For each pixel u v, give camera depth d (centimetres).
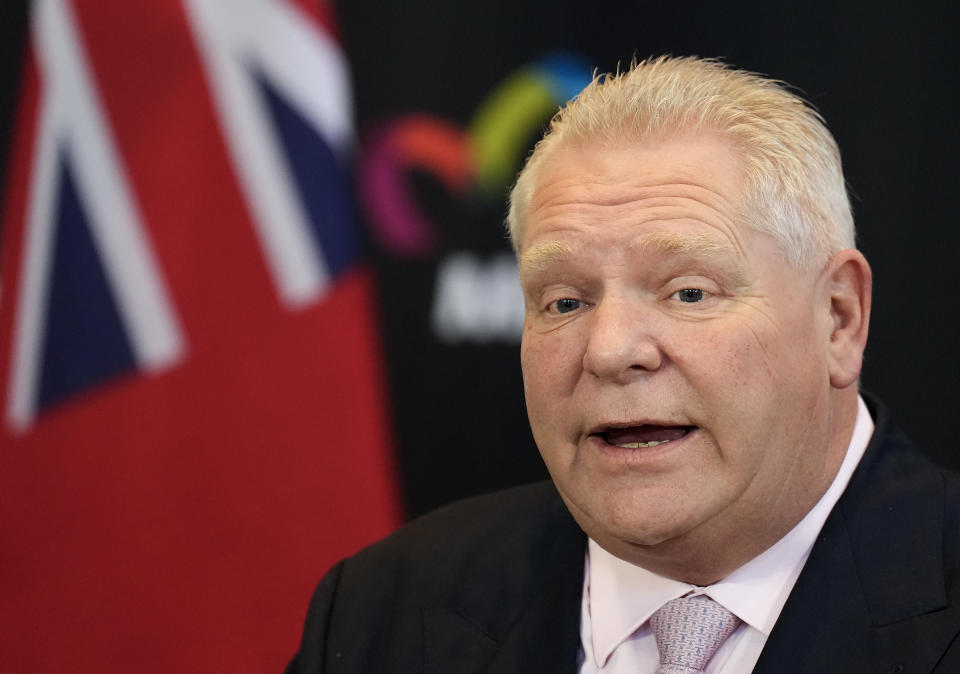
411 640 546
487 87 897
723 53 886
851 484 498
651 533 461
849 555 479
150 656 873
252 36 894
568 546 554
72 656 870
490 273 898
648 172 465
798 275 472
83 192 879
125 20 883
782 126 479
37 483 871
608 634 513
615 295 462
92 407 877
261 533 886
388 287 897
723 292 460
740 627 493
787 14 883
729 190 461
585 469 477
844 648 457
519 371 900
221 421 886
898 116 876
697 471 460
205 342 885
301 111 895
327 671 552
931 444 869
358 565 597
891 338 874
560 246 468
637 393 457
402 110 897
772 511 479
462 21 898
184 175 887
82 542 873
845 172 878
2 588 866
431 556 582
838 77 879
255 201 891
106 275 881
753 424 459
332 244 895
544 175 496
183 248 886
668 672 482
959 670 435
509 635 529
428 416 898
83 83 880
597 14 893
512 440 901
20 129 873
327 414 892
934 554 473
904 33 876
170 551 878
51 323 873
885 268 874
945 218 873
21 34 874
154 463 880
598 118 485
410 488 895
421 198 898
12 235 870
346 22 900
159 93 886
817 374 479
